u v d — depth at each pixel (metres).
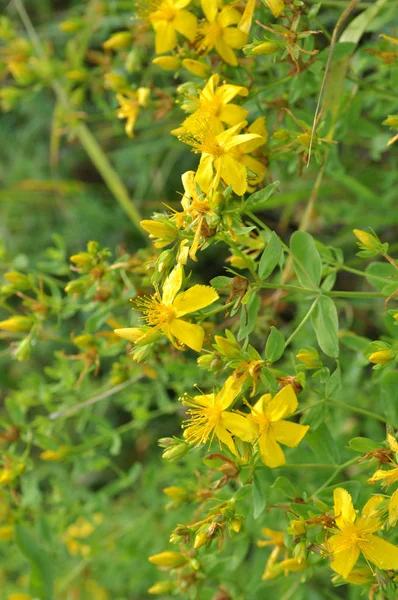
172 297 0.30
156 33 0.34
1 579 0.52
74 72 0.43
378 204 0.42
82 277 0.35
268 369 0.30
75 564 0.47
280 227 0.46
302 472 0.38
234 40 0.34
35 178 0.58
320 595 0.41
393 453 0.30
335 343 0.31
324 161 0.34
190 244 0.30
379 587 0.30
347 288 0.46
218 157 0.30
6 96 0.46
